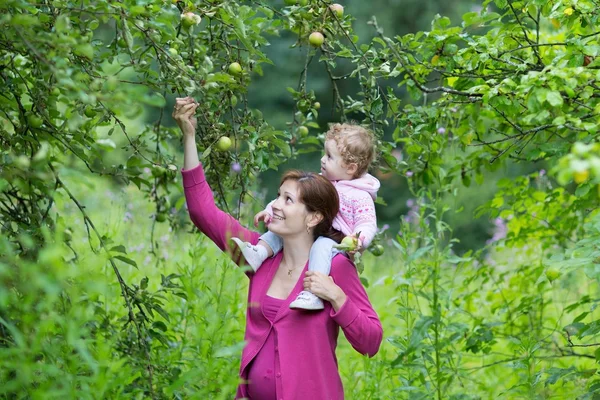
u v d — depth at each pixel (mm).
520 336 8555
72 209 10406
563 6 6871
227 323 6395
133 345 6285
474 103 7852
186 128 6062
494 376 9609
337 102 7656
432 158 8133
